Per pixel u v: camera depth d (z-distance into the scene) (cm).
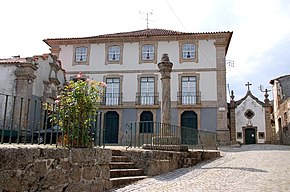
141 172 837
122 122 2362
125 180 729
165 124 1137
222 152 1598
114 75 2461
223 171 906
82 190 582
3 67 1648
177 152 1009
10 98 1576
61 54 2544
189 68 2395
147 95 2391
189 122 2322
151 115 2362
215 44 2400
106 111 2402
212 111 2305
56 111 602
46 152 506
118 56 2494
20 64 1630
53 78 1916
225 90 2320
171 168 955
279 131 2970
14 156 451
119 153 890
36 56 1752
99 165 643
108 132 2372
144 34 2472
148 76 2420
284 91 2956
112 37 2488
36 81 1722
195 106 2303
